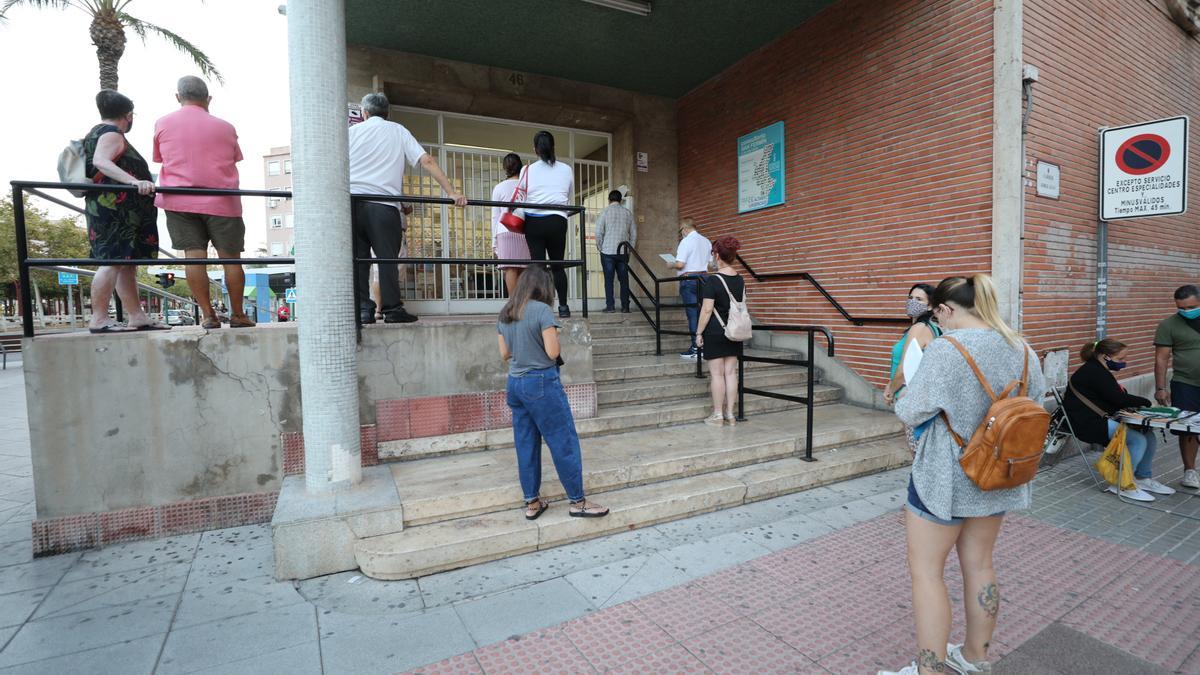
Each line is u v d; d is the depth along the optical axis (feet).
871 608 9.18
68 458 11.64
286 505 10.87
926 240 18.79
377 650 8.17
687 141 29.86
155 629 8.75
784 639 8.36
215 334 12.46
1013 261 16.52
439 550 10.36
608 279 25.14
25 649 8.25
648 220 29.84
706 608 9.19
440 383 14.38
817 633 8.50
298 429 13.05
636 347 22.04
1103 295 18.90
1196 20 23.86
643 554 11.14
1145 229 22.53
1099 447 19.47
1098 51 19.58
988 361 6.69
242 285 13.67
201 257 13.19
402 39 23.22
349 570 10.59
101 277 12.69
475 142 28.63
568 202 16.93
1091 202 19.47
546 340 10.65
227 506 12.66
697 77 27.81
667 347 22.27
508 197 17.78
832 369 22.02
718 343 17.28
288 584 10.12
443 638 8.45
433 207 26.21
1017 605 9.41
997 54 16.66
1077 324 19.10
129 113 13.06
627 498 12.71
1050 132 17.69
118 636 8.57
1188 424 13.52
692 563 10.75
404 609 9.26
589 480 12.91
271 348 12.84
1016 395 6.67
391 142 14.66
